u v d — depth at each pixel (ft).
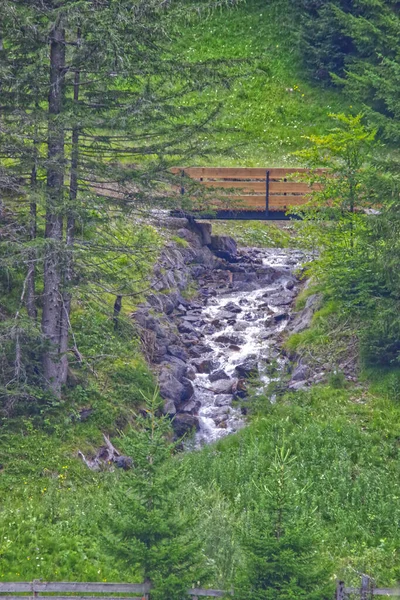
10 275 71.82
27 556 45.50
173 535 37.78
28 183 65.05
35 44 61.11
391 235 70.44
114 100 63.62
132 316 81.82
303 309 90.89
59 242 58.70
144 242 70.59
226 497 57.41
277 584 36.88
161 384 76.23
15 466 57.72
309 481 58.90
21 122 59.67
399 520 54.54
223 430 75.15
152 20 61.05
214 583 40.96
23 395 61.31
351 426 66.49
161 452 38.29
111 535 37.55
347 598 38.55
